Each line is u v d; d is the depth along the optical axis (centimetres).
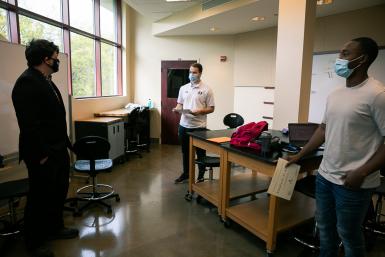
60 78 366
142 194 350
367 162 140
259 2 369
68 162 237
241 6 391
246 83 611
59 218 242
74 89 477
